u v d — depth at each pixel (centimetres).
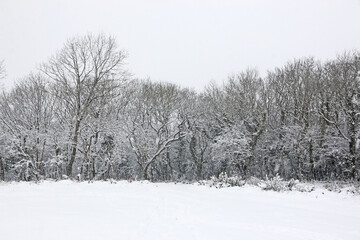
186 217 827
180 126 3416
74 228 620
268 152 3014
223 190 1603
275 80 3081
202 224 744
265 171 3092
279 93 2991
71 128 2533
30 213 752
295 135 2645
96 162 3011
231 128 3023
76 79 2467
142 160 3139
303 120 2792
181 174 3738
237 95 3080
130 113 3166
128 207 935
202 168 3719
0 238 529
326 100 2602
